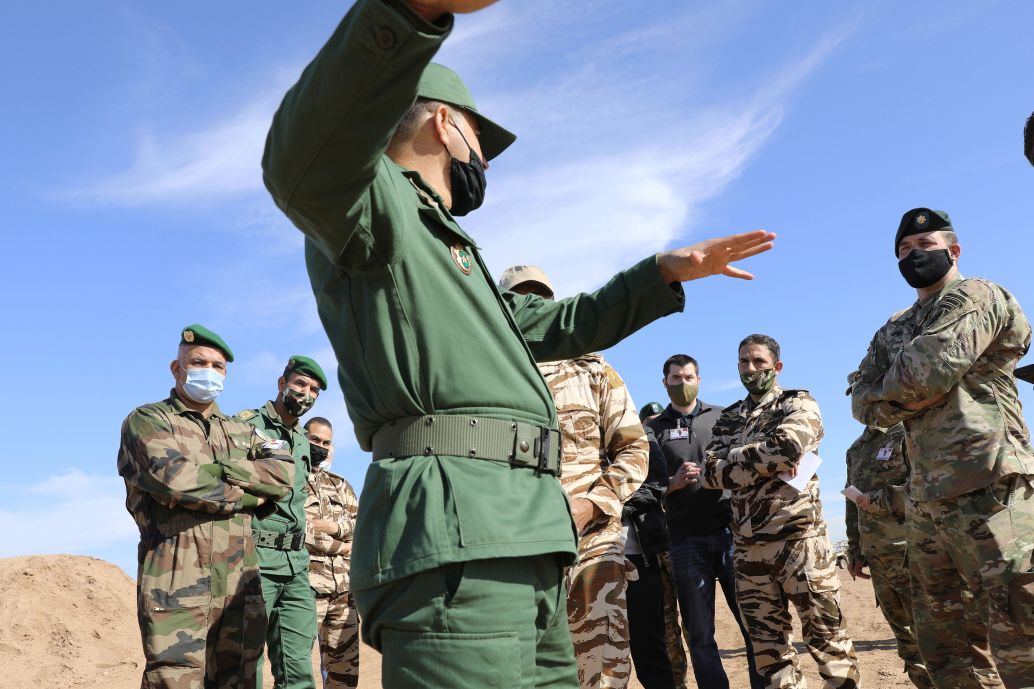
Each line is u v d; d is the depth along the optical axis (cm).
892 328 400
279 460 485
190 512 446
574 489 374
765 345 521
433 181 196
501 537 166
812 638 458
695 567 514
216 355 482
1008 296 362
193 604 436
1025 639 332
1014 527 338
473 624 162
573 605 363
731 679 621
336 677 659
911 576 390
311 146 142
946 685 378
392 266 172
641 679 491
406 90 140
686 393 600
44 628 1104
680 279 211
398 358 173
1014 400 359
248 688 459
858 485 591
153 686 419
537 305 223
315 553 657
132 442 445
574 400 389
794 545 461
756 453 467
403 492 169
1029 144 294
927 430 364
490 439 175
